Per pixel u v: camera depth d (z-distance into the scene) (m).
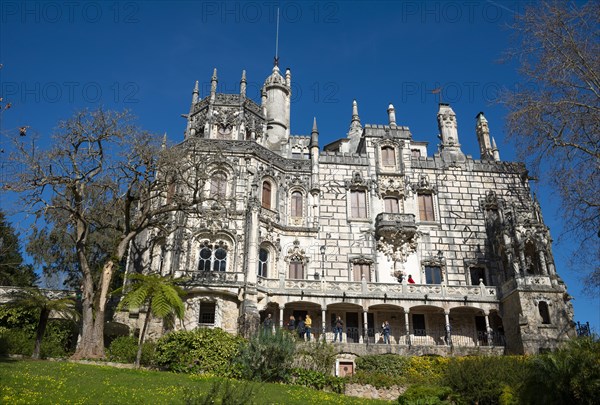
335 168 50.81
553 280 41.44
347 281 42.88
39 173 33.56
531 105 29.59
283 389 25.59
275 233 46.72
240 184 46.56
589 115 28.08
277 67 61.41
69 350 35.84
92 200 37.66
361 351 37.25
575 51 28.61
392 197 50.81
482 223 49.81
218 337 31.42
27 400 18.31
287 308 43.53
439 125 60.69
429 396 23.11
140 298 31.20
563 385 18.16
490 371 24.88
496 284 47.34
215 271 40.75
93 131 34.91
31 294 32.78
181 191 42.75
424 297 42.78
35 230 35.75
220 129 50.69
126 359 31.88
